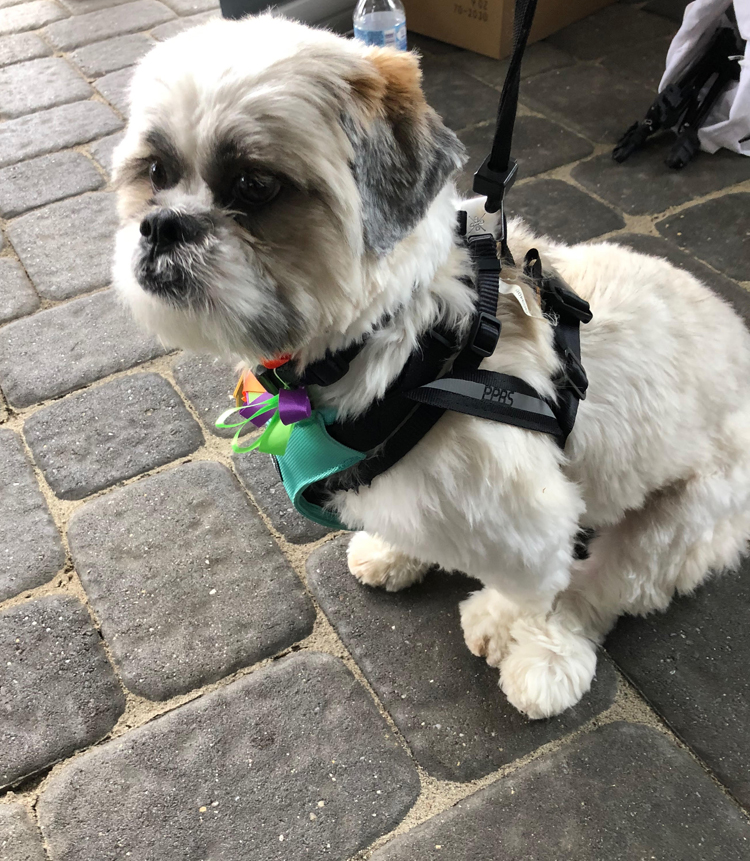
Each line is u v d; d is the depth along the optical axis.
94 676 1.51
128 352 2.22
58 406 2.07
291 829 1.29
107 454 1.95
